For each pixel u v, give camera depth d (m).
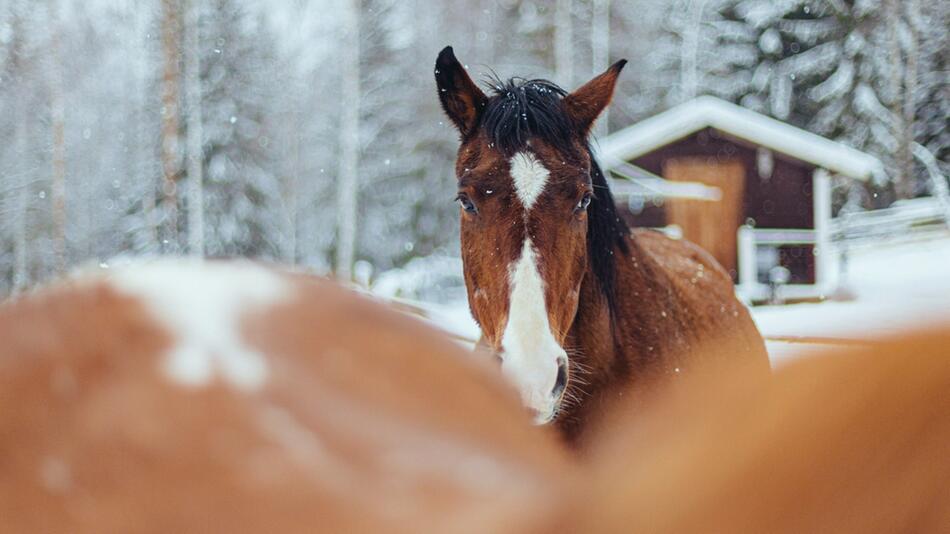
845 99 24.16
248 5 23.94
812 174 15.48
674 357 3.06
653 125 15.72
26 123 26.16
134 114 30.56
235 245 22.80
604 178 3.16
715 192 15.45
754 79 26.03
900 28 23.62
